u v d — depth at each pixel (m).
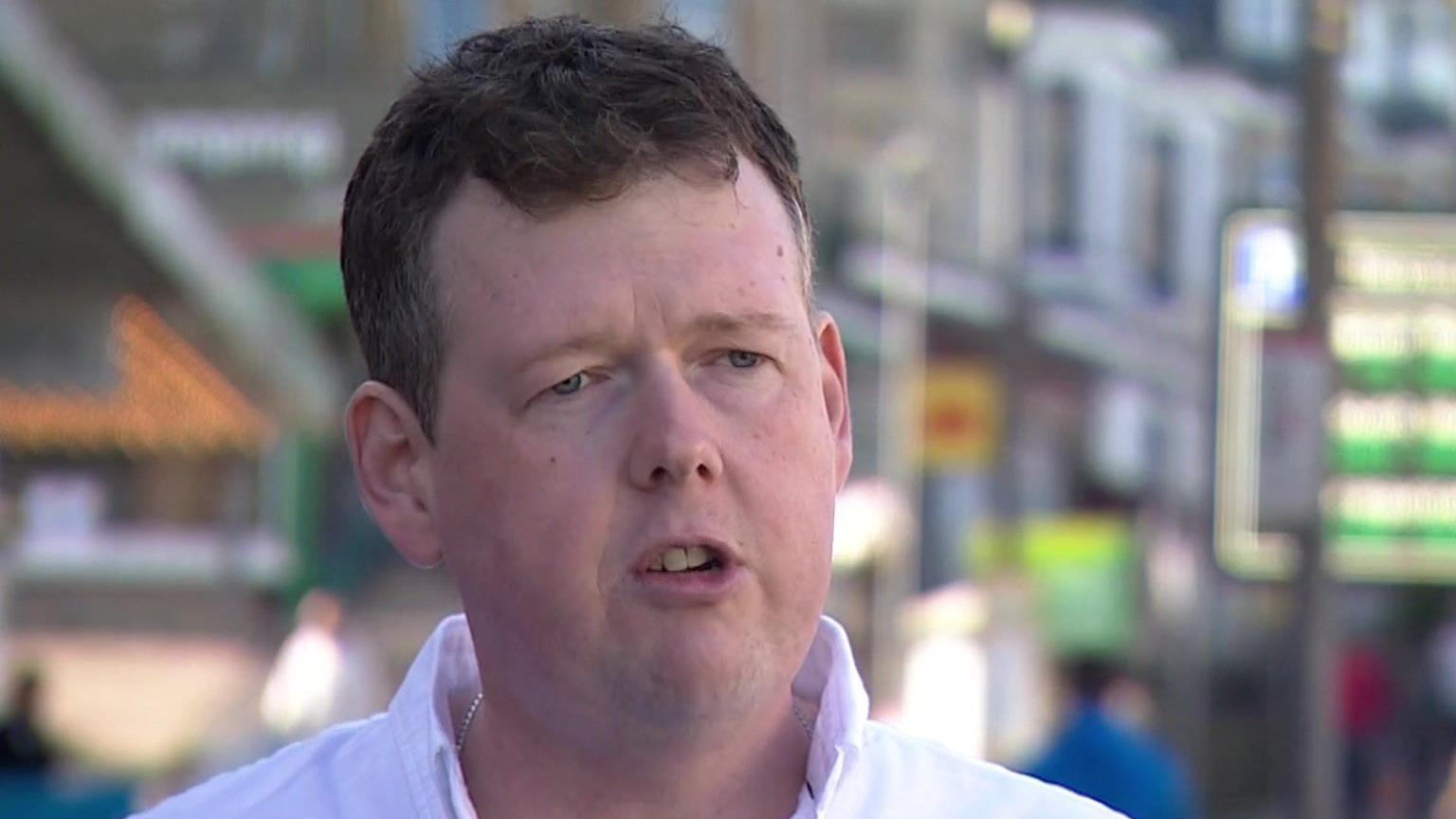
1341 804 20.86
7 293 13.55
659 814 2.38
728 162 2.29
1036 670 18.66
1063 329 29.89
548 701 2.30
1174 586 24.70
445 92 2.38
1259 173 31.09
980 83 31.14
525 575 2.26
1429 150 27.05
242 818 2.56
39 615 23.69
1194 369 29.97
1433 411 10.04
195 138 26.11
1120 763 10.18
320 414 20.64
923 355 29.05
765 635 2.26
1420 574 10.12
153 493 24.33
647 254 2.25
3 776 12.62
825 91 29.61
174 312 17.19
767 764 2.43
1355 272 10.13
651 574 2.23
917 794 2.47
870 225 29.05
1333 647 9.24
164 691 21.78
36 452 23.30
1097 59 31.12
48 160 11.74
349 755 2.57
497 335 2.29
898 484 27.47
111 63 26.19
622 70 2.30
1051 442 29.28
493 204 2.30
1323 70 9.26
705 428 2.22
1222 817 23.25
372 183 2.49
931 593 27.27
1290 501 9.20
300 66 26.14
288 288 25.88
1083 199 31.12
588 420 2.26
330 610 17.00
